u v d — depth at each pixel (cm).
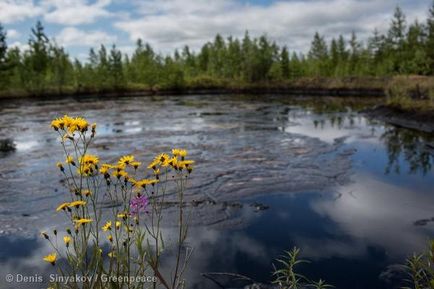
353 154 1330
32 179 1009
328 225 700
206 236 645
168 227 676
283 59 6812
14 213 764
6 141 1622
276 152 1340
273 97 4591
